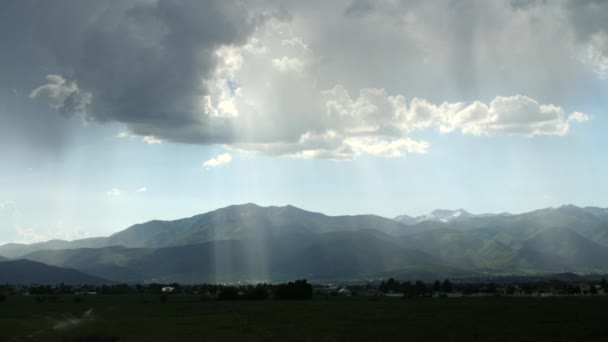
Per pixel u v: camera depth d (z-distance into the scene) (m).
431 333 78.44
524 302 148.25
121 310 141.50
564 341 68.12
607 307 122.94
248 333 82.50
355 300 182.00
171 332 85.62
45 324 102.44
